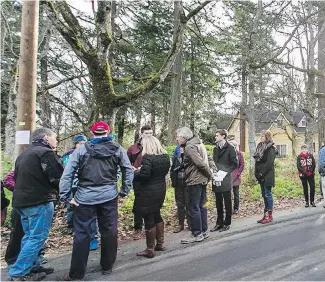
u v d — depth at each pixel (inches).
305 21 502.3
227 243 221.1
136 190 196.5
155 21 586.9
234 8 512.1
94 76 277.7
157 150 196.7
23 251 158.9
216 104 759.1
